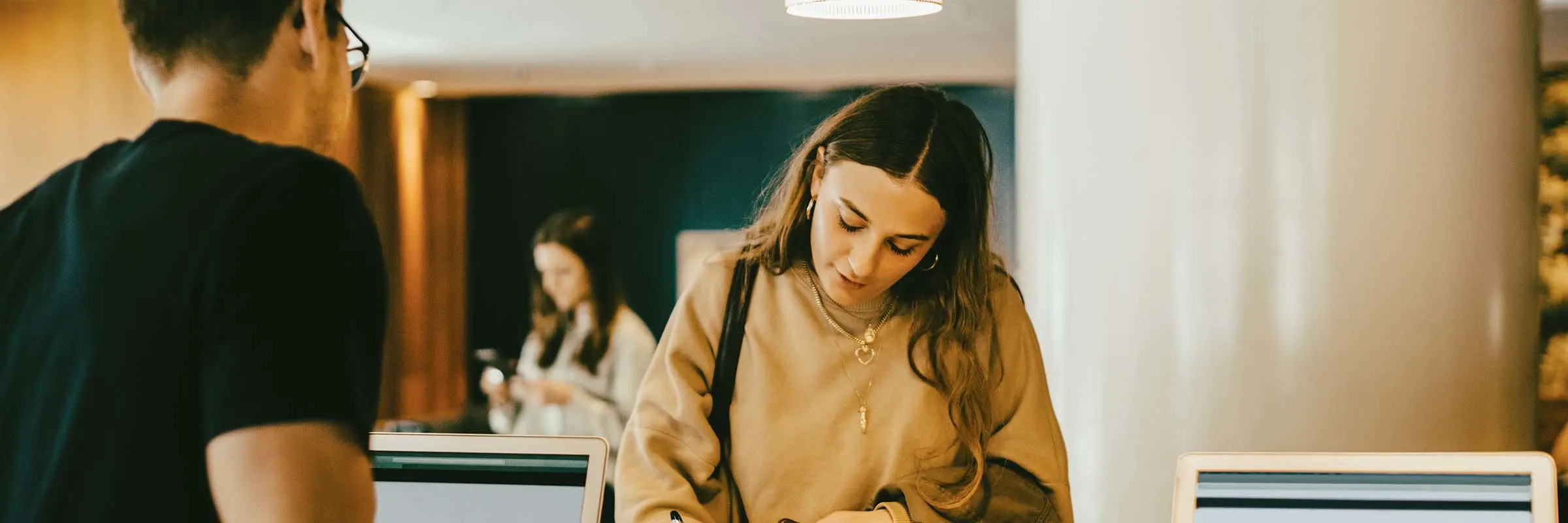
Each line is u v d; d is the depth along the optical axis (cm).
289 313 97
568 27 570
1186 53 221
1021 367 168
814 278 166
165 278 97
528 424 411
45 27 526
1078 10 235
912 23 557
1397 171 211
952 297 163
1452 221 212
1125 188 228
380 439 145
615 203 765
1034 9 252
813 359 164
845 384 164
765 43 613
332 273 100
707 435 162
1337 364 213
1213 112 219
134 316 98
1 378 104
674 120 762
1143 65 225
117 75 523
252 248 97
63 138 527
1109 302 231
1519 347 221
